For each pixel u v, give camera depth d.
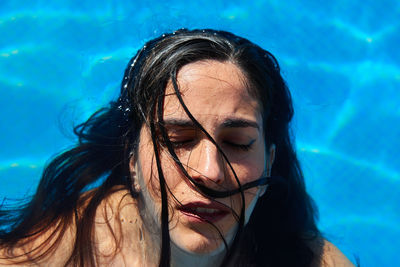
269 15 2.96
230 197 1.34
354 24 3.04
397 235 2.68
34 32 2.75
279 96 1.60
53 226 1.80
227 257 1.46
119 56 2.68
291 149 1.82
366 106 2.89
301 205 1.90
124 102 1.71
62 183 1.86
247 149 1.38
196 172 1.29
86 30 2.76
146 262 1.71
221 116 1.31
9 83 2.63
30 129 2.55
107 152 1.84
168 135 1.33
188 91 1.32
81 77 2.66
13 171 2.46
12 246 1.75
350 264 1.92
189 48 1.39
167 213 1.36
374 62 2.97
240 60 1.41
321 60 2.91
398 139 2.84
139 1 2.85
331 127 2.84
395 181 2.79
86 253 1.73
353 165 2.79
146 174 1.42
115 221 1.76
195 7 2.88
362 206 2.73
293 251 1.85
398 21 3.09
